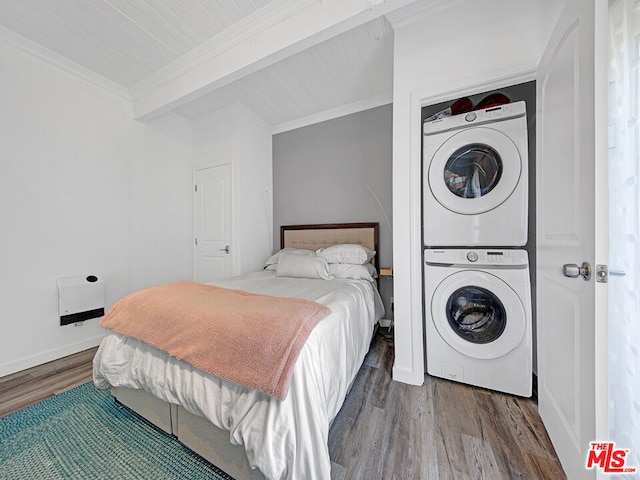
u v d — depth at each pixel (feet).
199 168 11.01
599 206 2.58
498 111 5.10
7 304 6.33
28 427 4.41
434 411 4.73
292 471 2.75
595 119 2.60
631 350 3.12
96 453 3.86
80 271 7.73
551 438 3.87
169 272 10.34
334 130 10.17
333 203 10.23
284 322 3.43
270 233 11.53
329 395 3.57
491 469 3.55
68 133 7.43
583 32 2.82
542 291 4.25
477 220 5.35
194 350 3.52
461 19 5.17
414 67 5.61
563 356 3.43
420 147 5.74
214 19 5.90
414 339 5.67
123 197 8.82
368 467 3.59
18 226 6.52
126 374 4.36
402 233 5.77
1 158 6.25
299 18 5.39
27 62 6.61
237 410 3.11
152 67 7.61
